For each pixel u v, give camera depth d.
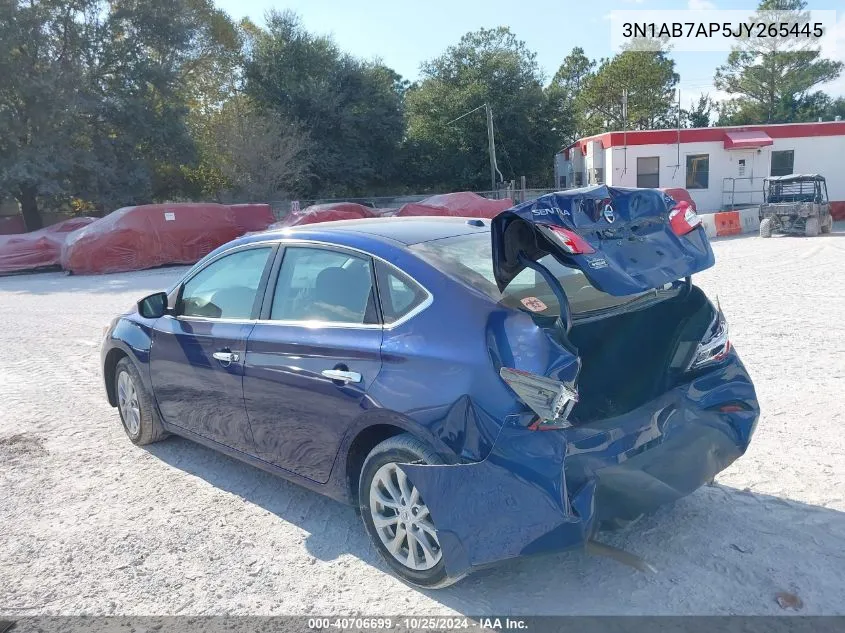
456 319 3.18
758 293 10.87
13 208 43.34
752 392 3.83
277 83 43.53
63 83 34.94
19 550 3.94
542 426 2.88
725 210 30.66
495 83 47.66
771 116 59.97
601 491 3.08
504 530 2.92
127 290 17.45
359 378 3.43
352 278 3.72
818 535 3.62
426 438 3.13
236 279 4.47
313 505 4.36
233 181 40.56
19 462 5.28
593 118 62.00
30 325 12.41
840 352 6.94
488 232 4.13
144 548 3.91
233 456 4.53
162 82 38.31
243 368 4.14
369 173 46.16
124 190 37.81
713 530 3.72
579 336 3.40
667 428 3.41
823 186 22.67
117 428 6.01
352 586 3.44
